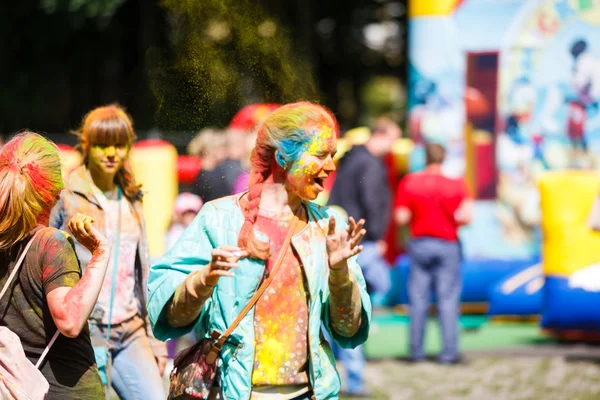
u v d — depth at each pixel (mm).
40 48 30875
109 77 31734
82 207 7426
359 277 5648
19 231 5188
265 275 5344
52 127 31750
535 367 13727
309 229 5500
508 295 17297
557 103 17656
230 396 5234
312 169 5367
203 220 5438
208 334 5383
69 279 5172
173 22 16500
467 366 13867
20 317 5180
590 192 15312
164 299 5316
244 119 11195
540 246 17703
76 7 28594
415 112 17953
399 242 19406
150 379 7242
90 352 5410
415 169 17922
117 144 7406
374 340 16453
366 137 14656
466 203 14078
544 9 17609
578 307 15211
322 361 5445
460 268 14156
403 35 34688
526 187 17750
